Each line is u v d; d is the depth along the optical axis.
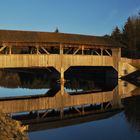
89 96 30.34
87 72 53.09
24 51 51.78
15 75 53.94
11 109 23.03
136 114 20.70
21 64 36.69
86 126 17.34
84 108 23.78
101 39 44.41
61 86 38.97
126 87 37.84
